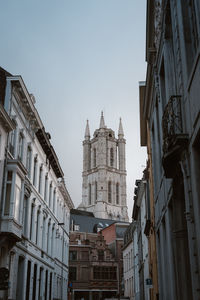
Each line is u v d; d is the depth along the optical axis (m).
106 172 145.25
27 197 27.48
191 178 10.23
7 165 22.36
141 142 29.83
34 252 29.23
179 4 11.44
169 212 15.13
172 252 14.62
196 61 9.47
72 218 100.06
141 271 42.88
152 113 21.09
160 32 15.14
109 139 152.12
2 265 21.27
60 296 43.41
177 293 13.77
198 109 9.36
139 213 44.50
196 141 9.88
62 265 45.03
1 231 20.75
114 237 86.19
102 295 77.88
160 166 18.48
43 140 31.97
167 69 13.91
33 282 29.12
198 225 9.50
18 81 23.97
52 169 37.62
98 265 78.81
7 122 21.81
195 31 10.45
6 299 21.12
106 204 140.25
